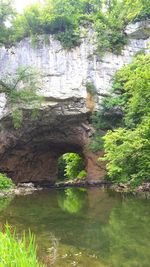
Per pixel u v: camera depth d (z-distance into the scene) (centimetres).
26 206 1806
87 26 3409
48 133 3597
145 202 1806
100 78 3369
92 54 3384
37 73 3128
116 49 3416
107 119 3316
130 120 2291
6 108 3145
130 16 3381
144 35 3434
